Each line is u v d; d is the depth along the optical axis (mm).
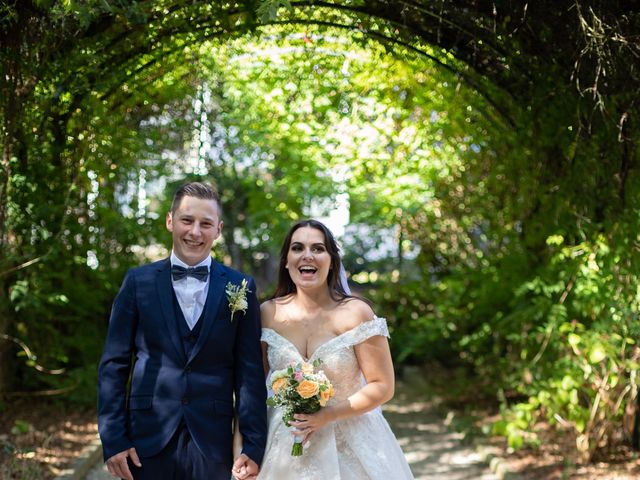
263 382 3137
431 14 4945
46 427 5961
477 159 7449
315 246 3277
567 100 5121
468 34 5094
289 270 3314
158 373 3020
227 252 11727
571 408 5426
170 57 6133
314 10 5375
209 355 3057
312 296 3324
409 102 7023
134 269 3168
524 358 6285
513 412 6250
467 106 6699
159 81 6516
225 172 11023
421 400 8430
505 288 6809
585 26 4250
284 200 10992
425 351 9891
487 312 7297
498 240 7324
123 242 7230
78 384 6480
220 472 2996
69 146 5789
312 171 9750
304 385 2951
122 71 5715
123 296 3100
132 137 6852
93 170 6195
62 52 4965
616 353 5199
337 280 3369
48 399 6684
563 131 5391
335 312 3285
